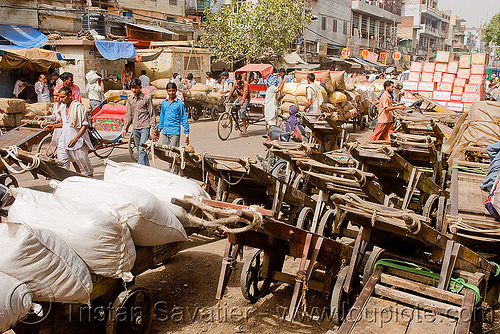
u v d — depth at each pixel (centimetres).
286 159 594
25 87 1644
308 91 1229
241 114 1453
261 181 564
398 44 6375
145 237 383
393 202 571
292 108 841
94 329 405
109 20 2311
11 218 341
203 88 1827
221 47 2614
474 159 736
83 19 2225
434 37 7550
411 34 6444
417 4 6869
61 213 338
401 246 424
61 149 697
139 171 482
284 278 450
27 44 1831
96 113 1112
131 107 837
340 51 4522
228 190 601
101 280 357
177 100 821
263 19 2575
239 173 577
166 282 509
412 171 560
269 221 364
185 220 444
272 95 1295
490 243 443
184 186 457
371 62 4847
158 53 2159
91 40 1945
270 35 2584
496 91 2050
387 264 393
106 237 336
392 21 6006
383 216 350
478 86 1526
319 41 4275
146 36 2611
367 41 5319
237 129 1523
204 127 1650
